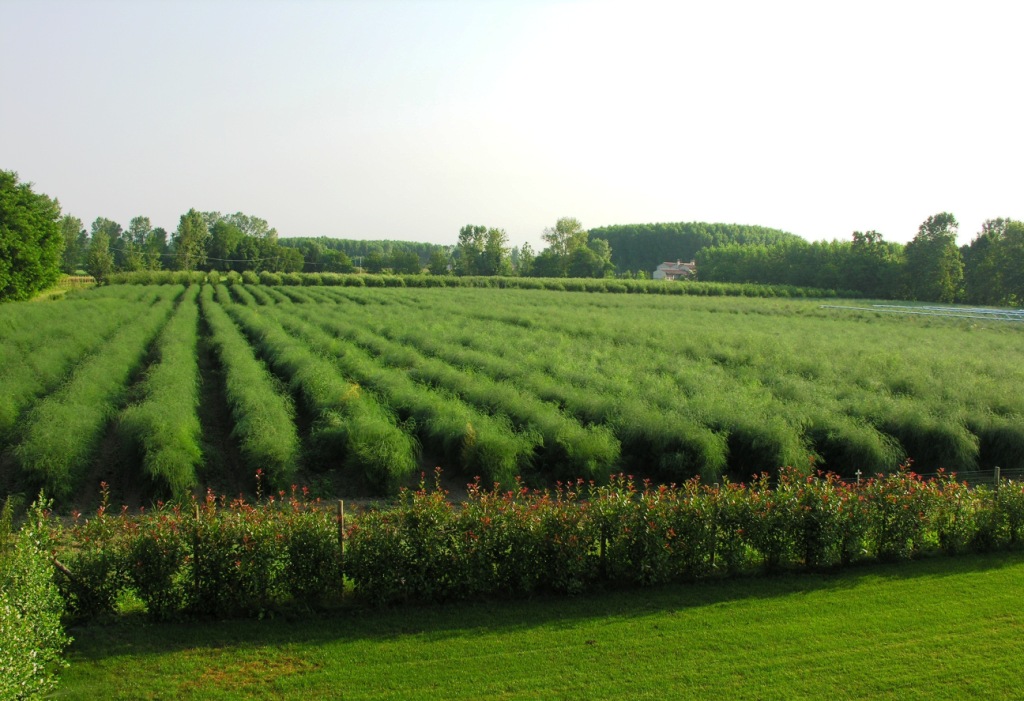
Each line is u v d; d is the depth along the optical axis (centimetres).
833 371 2786
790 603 1016
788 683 806
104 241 12306
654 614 978
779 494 1160
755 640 904
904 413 1950
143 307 5181
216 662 848
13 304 4591
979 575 1125
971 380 2583
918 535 1185
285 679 813
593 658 859
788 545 1127
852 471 1773
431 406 1941
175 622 947
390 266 16012
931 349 3578
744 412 1908
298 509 1083
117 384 2369
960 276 10375
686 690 791
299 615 967
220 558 955
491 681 809
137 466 1554
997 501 1250
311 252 16500
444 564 1002
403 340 3450
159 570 938
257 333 3809
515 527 1027
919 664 848
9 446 1658
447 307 5628
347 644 894
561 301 7100
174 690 788
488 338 3406
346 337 3622
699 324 4859
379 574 988
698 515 1089
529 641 899
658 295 9119
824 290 10731
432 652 872
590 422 1916
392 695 781
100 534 959
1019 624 952
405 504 1042
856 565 1162
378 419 1797
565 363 2753
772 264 12369
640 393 2222
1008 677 820
